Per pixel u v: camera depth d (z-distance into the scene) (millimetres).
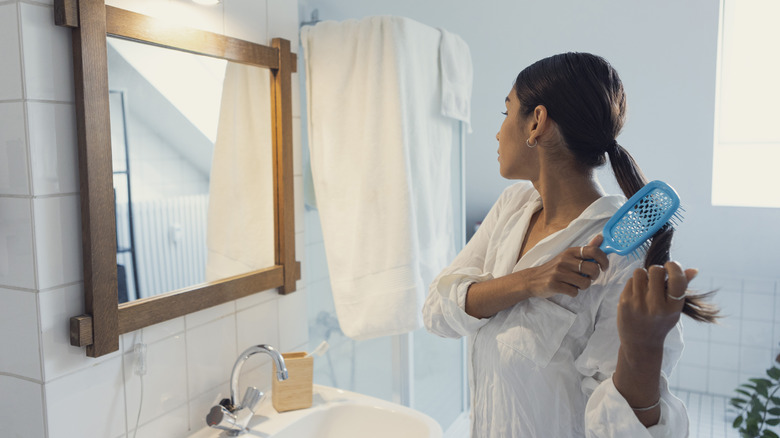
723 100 2578
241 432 1242
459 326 813
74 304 983
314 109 1542
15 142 910
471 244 969
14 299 954
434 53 1642
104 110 981
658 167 2576
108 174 995
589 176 770
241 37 1311
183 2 1155
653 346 565
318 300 1794
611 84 733
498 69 2891
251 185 1362
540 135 751
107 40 999
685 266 2600
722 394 2594
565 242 739
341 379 1864
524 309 759
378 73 1462
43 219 925
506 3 2770
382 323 1485
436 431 1238
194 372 1237
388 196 1475
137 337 1102
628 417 591
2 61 901
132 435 1103
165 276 1137
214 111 1239
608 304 697
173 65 1136
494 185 3129
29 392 962
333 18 2012
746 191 2562
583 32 2627
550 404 741
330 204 1545
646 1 2465
